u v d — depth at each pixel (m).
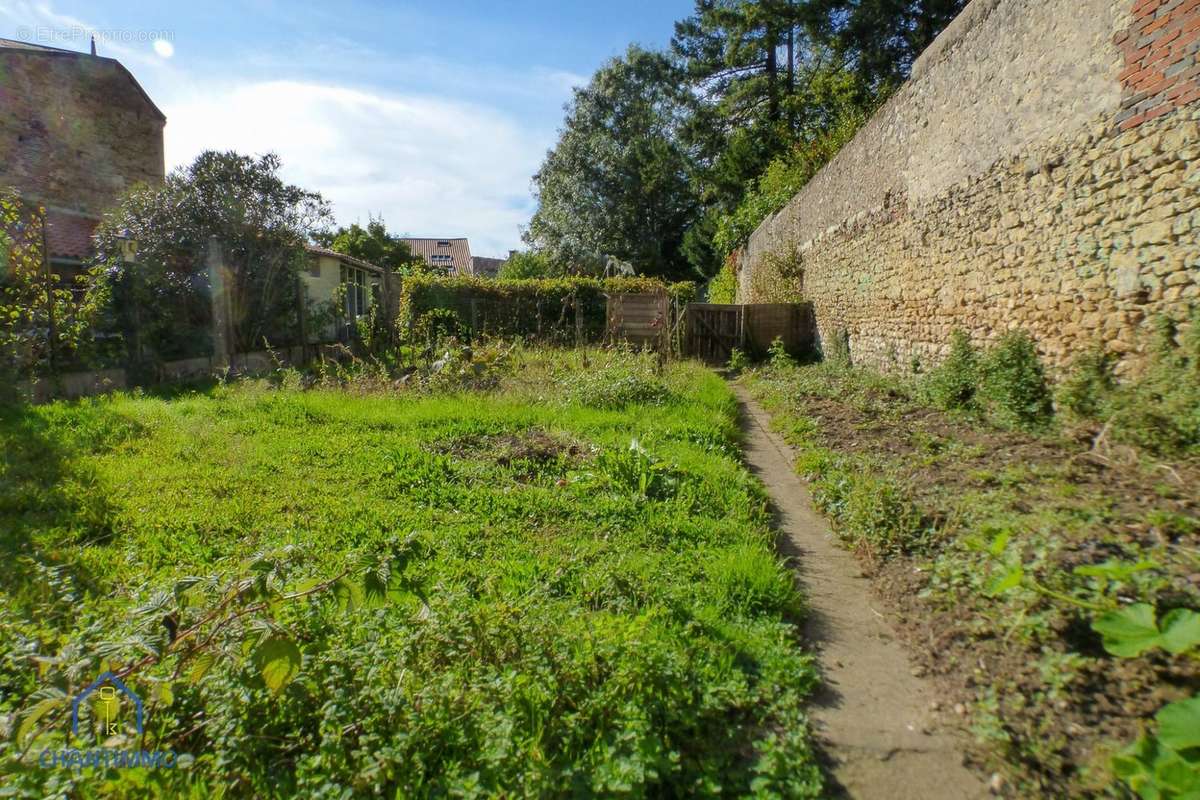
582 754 2.29
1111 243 5.46
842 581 3.81
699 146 32.34
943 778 2.28
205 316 12.19
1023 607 2.85
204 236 12.02
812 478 5.64
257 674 2.29
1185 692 2.33
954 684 2.74
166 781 2.10
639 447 5.42
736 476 5.37
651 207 35.25
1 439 6.00
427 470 5.27
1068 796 2.14
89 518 4.29
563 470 5.43
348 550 3.80
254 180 12.91
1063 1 6.04
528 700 2.43
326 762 2.15
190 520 4.25
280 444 6.09
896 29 22.23
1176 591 2.69
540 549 3.88
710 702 2.53
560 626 2.91
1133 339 5.23
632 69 35.00
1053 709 2.46
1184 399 4.45
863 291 11.91
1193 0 4.55
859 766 2.35
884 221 10.80
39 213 9.27
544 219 35.47
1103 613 2.47
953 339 8.00
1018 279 6.86
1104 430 5.06
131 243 11.26
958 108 8.18
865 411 7.96
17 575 3.43
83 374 9.34
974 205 7.79
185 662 2.38
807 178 18.66
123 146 17.70
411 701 2.36
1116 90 5.36
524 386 9.05
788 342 15.80
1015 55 6.88
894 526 4.12
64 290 9.54
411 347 12.02
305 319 14.25
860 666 2.95
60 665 2.22
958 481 4.83
